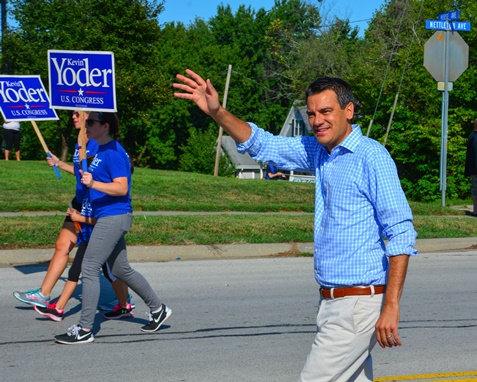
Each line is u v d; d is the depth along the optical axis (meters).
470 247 12.48
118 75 36.19
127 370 5.84
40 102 7.45
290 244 11.37
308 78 46.41
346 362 3.70
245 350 6.42
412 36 35.56
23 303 8.00
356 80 34.78
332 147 3.85
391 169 3.65
